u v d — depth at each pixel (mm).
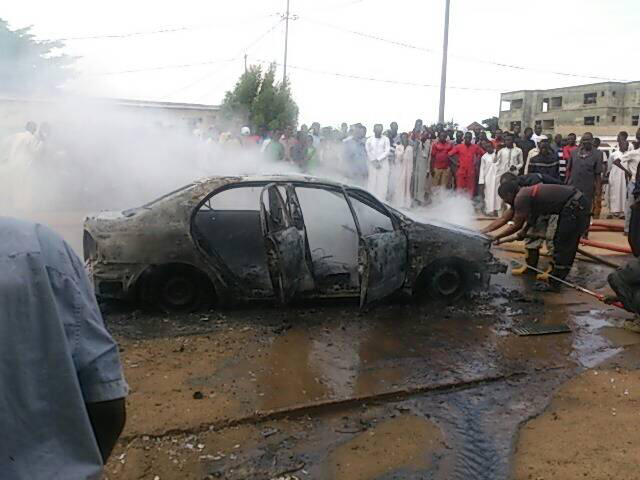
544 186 6355
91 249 5234
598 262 7977
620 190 12664
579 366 4426
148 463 3006
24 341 1102
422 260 5566
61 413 1138
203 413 3496
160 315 5238
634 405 3803
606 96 52938
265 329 4973
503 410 3721
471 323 5312
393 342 4773
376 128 12453
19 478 1094
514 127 13453
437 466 3064
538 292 6477
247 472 2969
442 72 20719
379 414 3639
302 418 3557
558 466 3078
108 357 1232
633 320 5473
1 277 1091
